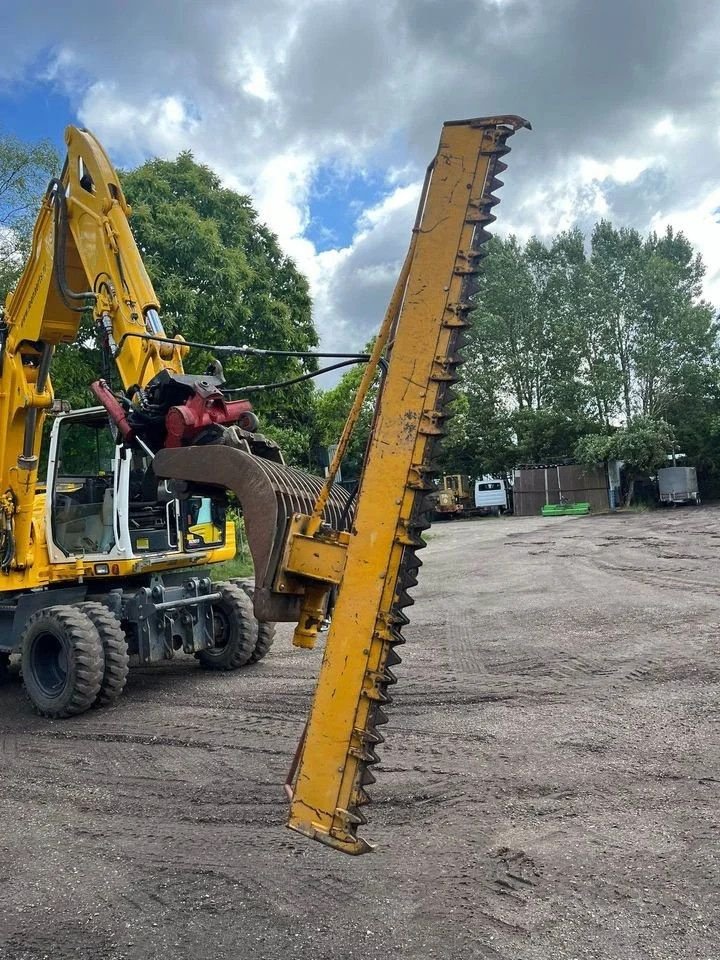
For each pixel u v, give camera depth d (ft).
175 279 58.39
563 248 161.38
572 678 22.89
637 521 94.53
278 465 13.23
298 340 69.51
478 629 31.48
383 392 10.32
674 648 25.41
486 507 138.41
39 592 24.82
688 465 142.41
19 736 21.02
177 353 18.57
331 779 9.80
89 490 25.70
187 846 13.64
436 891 11.56
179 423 13.15
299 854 13.03
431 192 10.36
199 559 26.68
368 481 10.19
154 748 19.24
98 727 21.30
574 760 16.44
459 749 17.53
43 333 23.56
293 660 28.66
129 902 11.84
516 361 156.15
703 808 13.76
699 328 145.79
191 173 72.74
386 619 9.94
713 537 65.00
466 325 10.12
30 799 16.43
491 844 12.91
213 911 11.44
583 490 130.82
